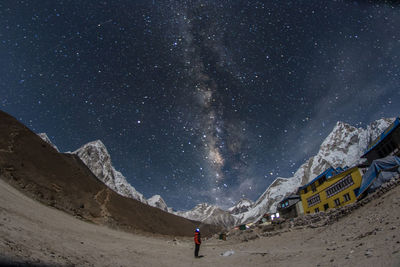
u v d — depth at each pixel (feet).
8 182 88.07
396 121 98.07
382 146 108.17
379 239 23.73
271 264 27.32
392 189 50.65
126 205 205.16
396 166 81.56
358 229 36.50
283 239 61.87
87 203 133.28
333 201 127.34
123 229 120.78
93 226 86.33
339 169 134.51
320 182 140.05
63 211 95.30
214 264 33.68
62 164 168.55
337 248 27.37
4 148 120.06
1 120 152.97
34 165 127.75
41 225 34.45
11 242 16.40
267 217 171.42
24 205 50.19
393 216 31.73
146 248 51.49
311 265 21.85
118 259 27.71
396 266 14.02
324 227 59.98
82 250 26.30
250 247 59.98
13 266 11.78
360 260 18.21
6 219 24.85
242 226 148.15
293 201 164.86
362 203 58.03
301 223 84.89
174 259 38.42
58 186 124.47
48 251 18.84
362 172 111.14
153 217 244.83
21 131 159.12
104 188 209.36
